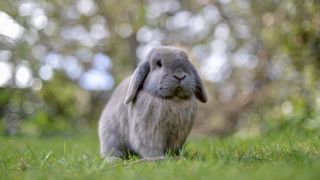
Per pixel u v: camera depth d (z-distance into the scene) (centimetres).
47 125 1253
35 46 1261
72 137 1220
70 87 1336
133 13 1414
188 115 524
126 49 1474
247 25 1199
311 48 816
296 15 838
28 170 426
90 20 1464
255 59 1263
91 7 1459
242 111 1312
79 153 629
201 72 1357
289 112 962
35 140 1015
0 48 1101
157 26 1416
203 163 407
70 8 1414
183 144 550
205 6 1307
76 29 1456
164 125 513
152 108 512
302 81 907
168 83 502
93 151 705
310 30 815
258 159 456
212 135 1350
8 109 1263
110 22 1462
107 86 1491
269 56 1195
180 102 517
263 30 1060
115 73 1444
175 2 1408
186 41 1405
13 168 451
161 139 518
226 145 654
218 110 1355
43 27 1268
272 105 1149
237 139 818
